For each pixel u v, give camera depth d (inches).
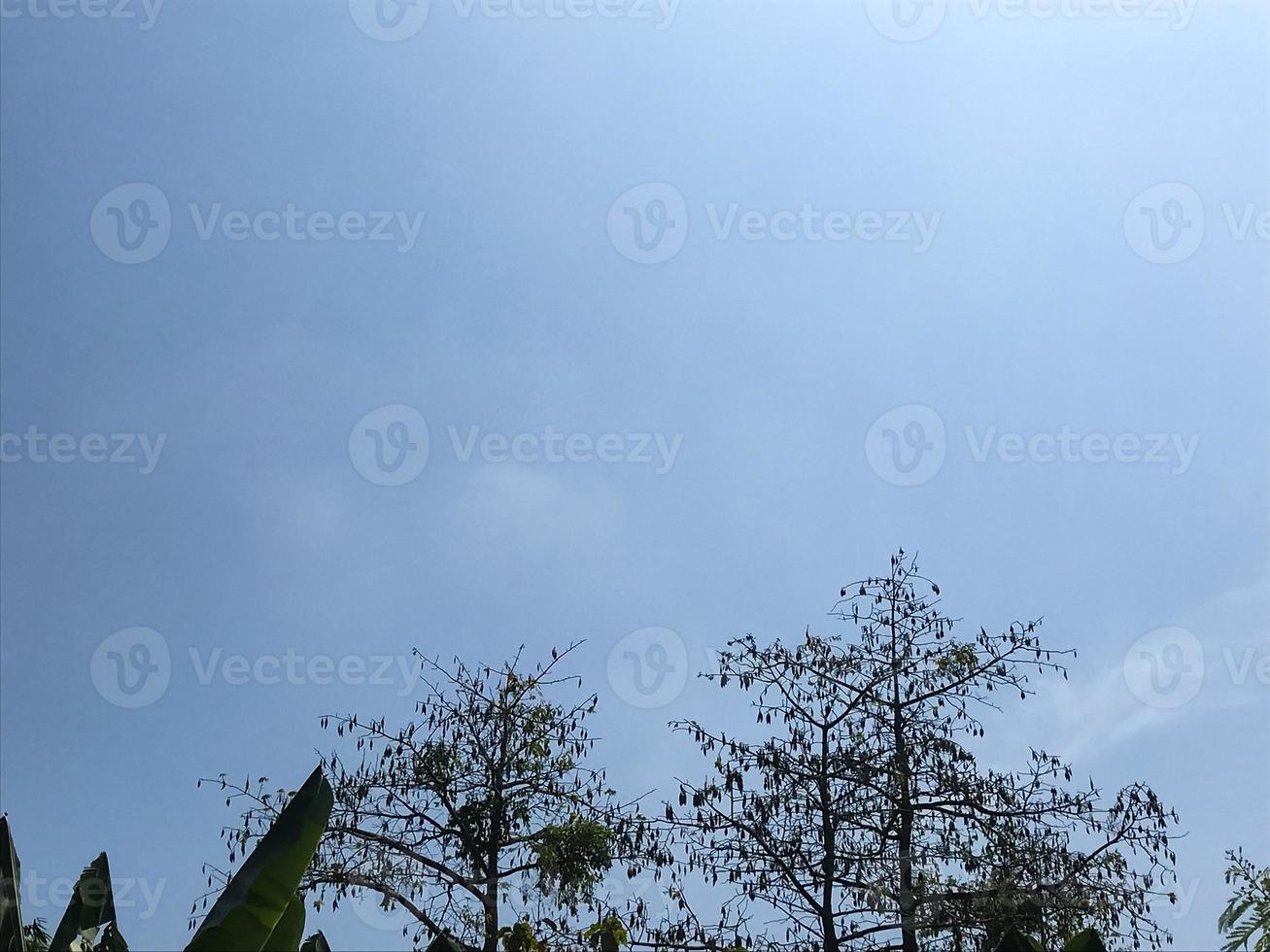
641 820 637.3
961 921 578.9
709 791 617.6
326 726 666.8
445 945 192.5
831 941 585.9
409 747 671.1
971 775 630.5
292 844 195.3
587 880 611.5
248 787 631.8
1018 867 597.6
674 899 605.9
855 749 652.7
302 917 204.8
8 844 209.9
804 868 613.9
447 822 670.5
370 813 655.8
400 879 619.8
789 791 625.0
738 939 589.0
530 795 665.0
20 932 205.3
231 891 191.6
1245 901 576.1
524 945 457.7
